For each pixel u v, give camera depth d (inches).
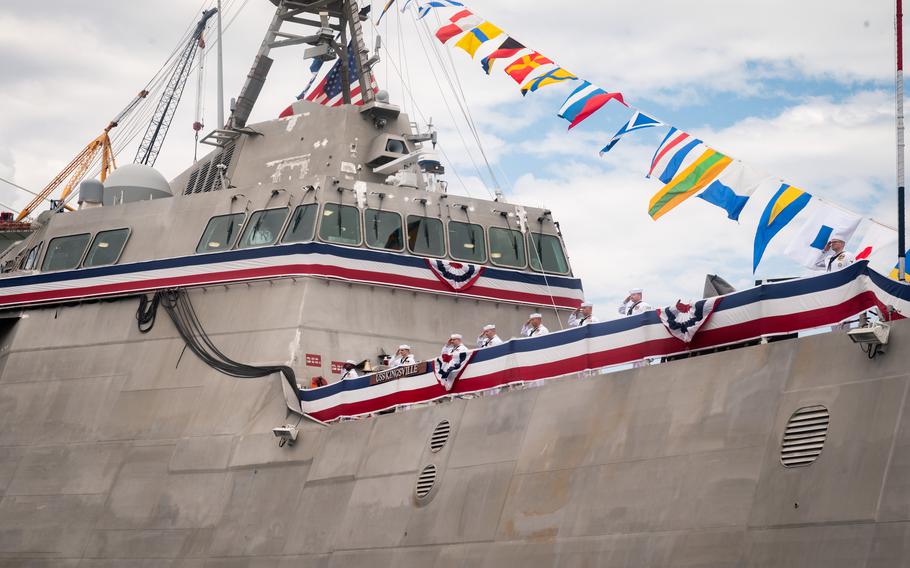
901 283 722.8
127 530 1122.0
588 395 847.7
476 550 859.4
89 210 1332.4
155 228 1272.1
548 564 809.5
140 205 1300.4
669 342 836.6
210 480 1097.4
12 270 1425.9
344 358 1138.7
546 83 1013.8
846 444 685.9
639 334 856.9
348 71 1414.9
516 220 1279.5
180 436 1140.5
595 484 807.1
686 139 893.2
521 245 1270.9
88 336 1264.8
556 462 840.9
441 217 1237.7
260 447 1080.2
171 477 1123.3
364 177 1289.4
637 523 770.2
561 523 815.1
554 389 873.5
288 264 1165.7
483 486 880.3
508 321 1234.6
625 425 810.2
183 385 1171.3
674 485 760.3
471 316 1217.4
